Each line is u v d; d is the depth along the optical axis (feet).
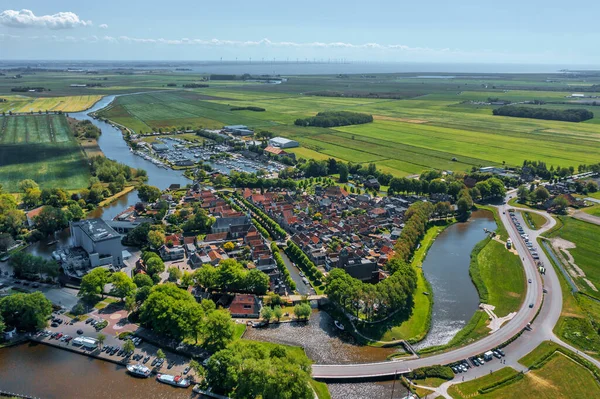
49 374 570.05
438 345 647.15
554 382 566.36
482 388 553.23
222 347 597.52
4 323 630.74
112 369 580.30
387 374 575.79
